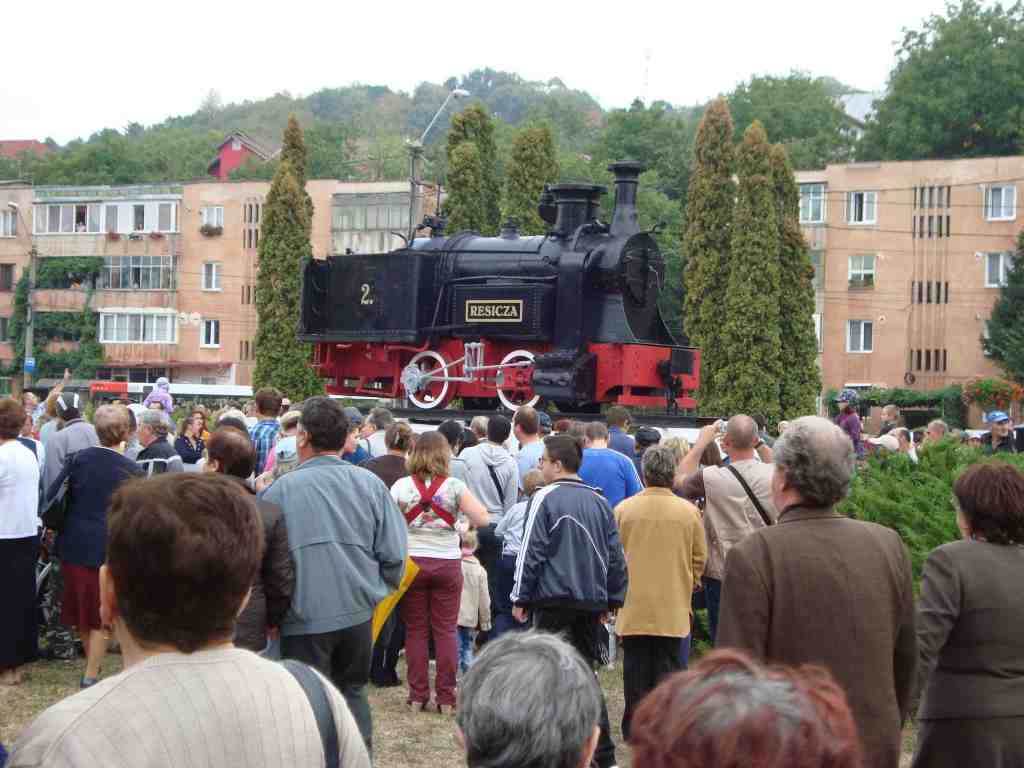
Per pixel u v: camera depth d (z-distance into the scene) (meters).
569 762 2.82
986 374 47.56
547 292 18.44
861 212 49.06
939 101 59.66
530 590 7.40
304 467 6.47
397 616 9.55
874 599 4.76
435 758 7.66
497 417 10.28
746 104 75.38
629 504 8.02
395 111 190.50
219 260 60.53
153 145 114.19
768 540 4.87
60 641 10.25
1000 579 4.94
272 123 183.00
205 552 2.92
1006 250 47.34
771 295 33.84
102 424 8.92
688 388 18.53
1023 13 61.28
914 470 10.76
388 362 20.48
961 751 4.90
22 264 63.84
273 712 2.89
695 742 1.95
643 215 58.62
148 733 2.74
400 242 56.66
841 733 2.00
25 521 9.13
